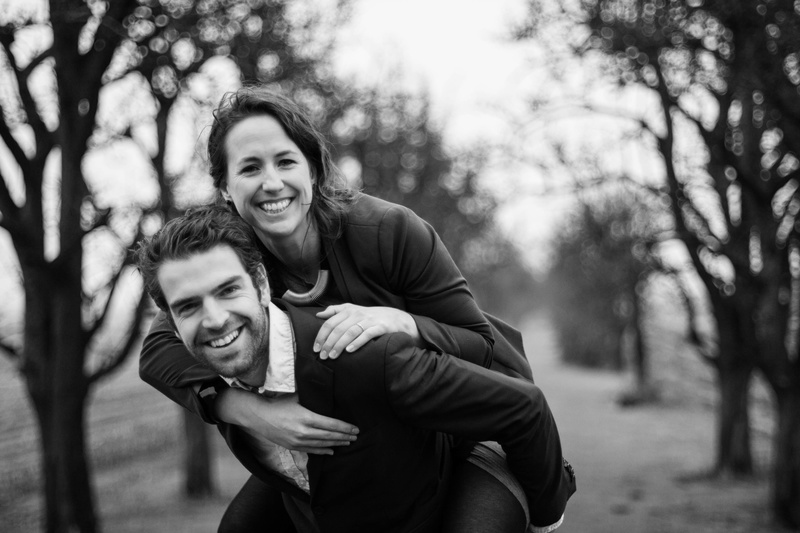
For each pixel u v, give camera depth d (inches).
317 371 74.6
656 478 485.4
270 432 76.0
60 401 288.0
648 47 348.2
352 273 85.2
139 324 301.4
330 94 472.7
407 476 80.3
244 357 73.7
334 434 75.3
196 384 81.8
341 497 79.9
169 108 326.6
